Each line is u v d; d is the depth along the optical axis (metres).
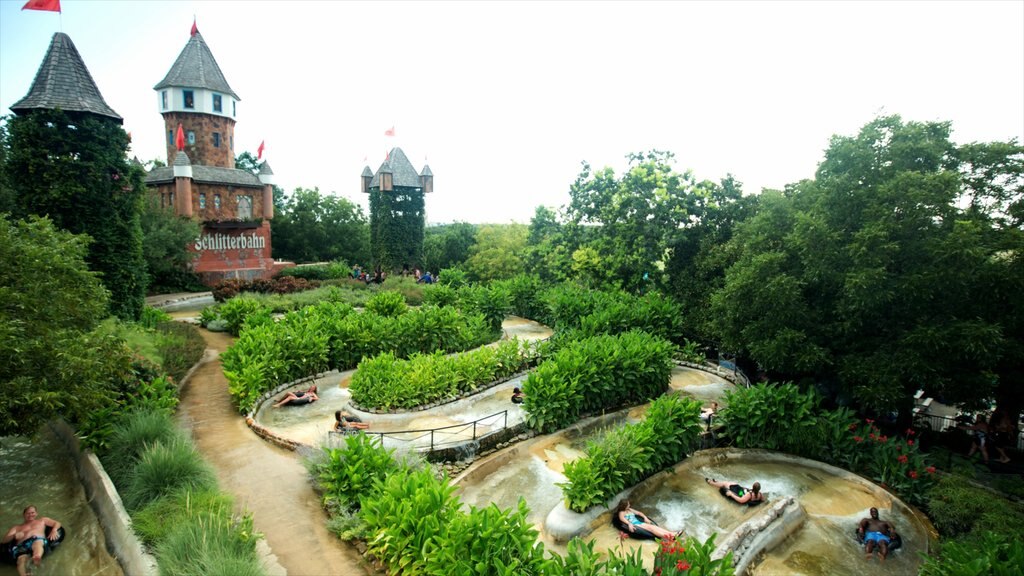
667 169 27.25
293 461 11.83
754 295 15.37
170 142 41.84
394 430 13.71
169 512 8.83
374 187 43.84
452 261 49.31
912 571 10.03
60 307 9.56
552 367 15.27
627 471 11.64
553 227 39.62
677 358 22.11
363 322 19.55
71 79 18.41
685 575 7.70
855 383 14.25
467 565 7.39
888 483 13.03
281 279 35.34
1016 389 14.05
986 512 11.12
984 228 12.98
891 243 12.84
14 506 9.93
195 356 18.59
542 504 11.36
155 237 33.09
